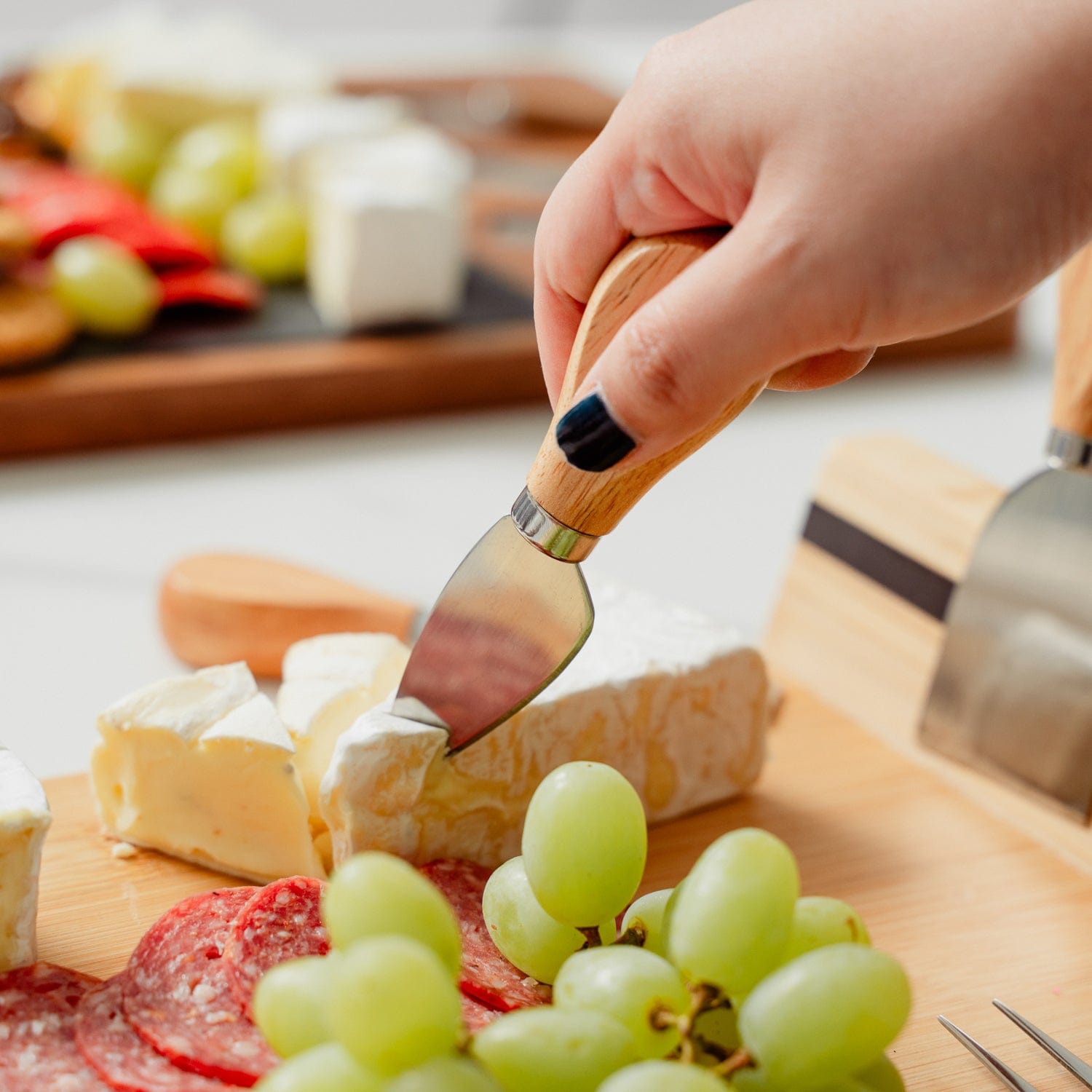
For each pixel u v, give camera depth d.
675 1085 0.52
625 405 0.63
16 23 3.22
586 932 0.71
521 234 2.23
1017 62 0.60
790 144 0.62
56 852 0.93
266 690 1.20
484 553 0.80
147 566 1.43
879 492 1.22
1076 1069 0.77
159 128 2.29
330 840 0.93
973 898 0.95
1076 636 1.00
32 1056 0.69
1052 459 0.99
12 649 1.26
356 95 2.72
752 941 0.60
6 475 1.60
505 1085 0.55
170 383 1.67
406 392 1.81
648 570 1.49
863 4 0.63
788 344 0.62
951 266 0.61
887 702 1.20
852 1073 0.63
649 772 0.99
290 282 2.06
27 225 1.70
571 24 3.66
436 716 0.86
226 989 0.73
